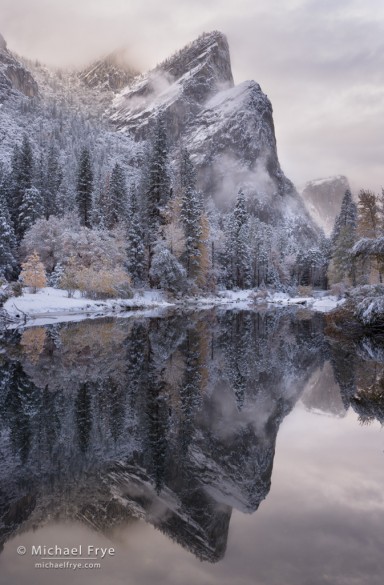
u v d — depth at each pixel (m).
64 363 13.82
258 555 3.79
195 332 23.97
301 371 13.02
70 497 5.02
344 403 9.39
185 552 3.81
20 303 31.09
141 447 6.78
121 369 13.10
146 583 3.38
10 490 5.20
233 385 11.27
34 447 6.68
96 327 24.92
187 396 10.05
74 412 8.58
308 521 4.41
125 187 61.38
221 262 73.31
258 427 7.79
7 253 47.47
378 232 39.50
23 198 55.72
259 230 87.19
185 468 5.96
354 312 23.20
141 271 50.03
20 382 11.06
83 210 57.81
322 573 3.47
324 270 93.19
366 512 4.58
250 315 37.31
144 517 4.51
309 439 7.12
